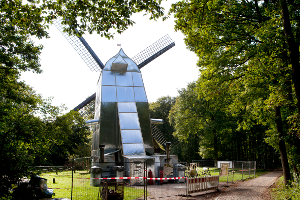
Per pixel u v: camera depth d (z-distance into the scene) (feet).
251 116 63.93
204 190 50.98
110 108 84.64
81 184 66.59
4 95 44.93
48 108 48.49
